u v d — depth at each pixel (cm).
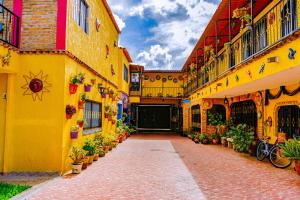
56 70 798
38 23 812
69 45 838
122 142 1727
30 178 738
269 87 1038
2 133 796
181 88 2672
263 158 1016
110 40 1505
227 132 1503
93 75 1120
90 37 1077
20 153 792
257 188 655
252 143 1169
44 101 796
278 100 1043
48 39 808
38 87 794
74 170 803
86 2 1012
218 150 1340
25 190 616
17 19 806
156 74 2706
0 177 748
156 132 2736
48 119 792
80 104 917
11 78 796
